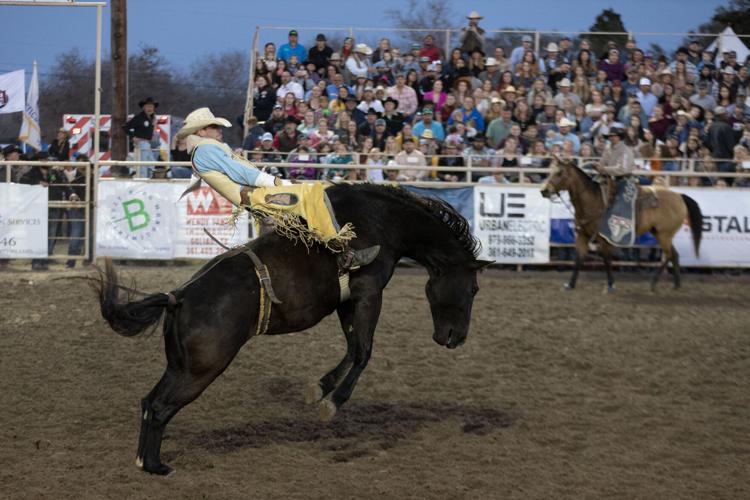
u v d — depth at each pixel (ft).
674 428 26.71
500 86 66.39
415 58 70.23
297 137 58.03
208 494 21.06
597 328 40.29
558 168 49.55
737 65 72.23
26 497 20.67
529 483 22.12
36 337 36.55
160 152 57.67
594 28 118.11
